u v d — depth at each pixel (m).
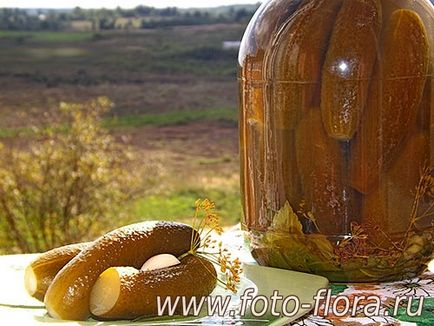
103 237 0.75
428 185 0.81
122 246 0.74
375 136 0.77
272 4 0.83
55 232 2.50
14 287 0.80
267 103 0.80
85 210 2.52
